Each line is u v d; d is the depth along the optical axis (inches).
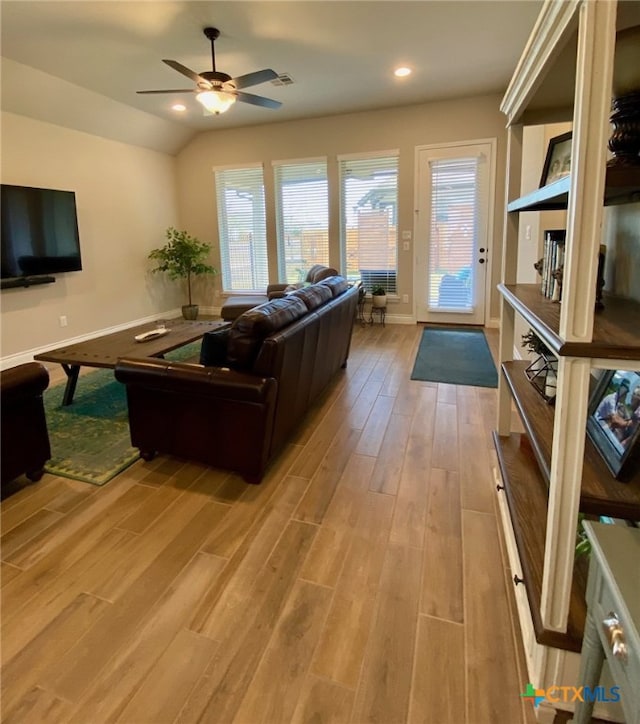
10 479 86.8
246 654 54.4
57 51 149.3
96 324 223.3
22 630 58.1
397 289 246.2
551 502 42.5
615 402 49.9
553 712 46.2
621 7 34.7
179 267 256.2
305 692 49.8
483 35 144.8
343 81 183.8
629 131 44.1
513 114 71.1
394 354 185.3
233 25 134.4
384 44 150.1
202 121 237.1
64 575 67.4
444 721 46.8
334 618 59.3
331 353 131.9
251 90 192.2
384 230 241.3
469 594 62.7
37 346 193.5
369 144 231.6
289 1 122.6
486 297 231.6
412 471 95.0
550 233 64.8
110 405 135.0
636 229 56.1
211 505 84.4
